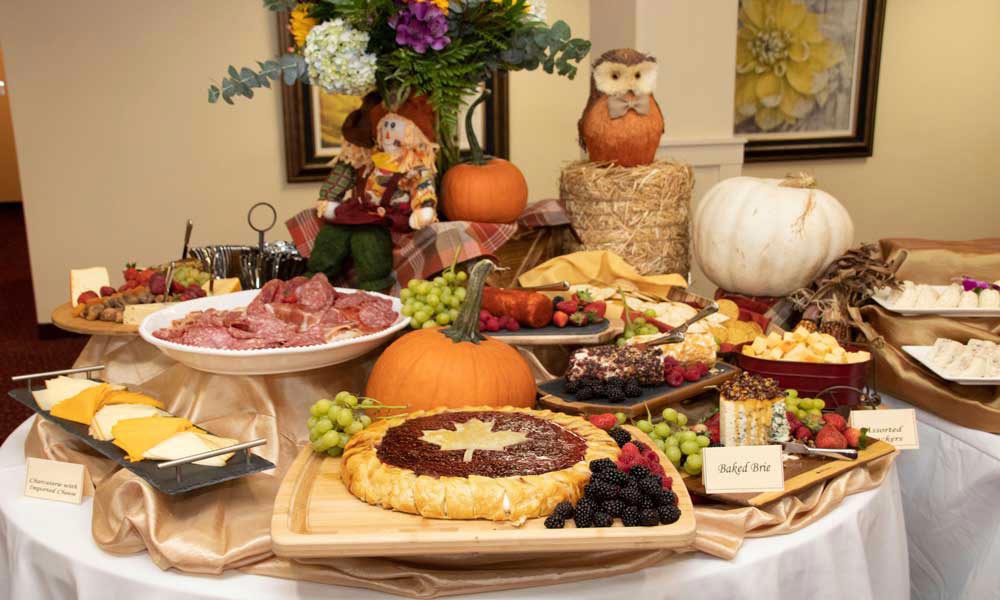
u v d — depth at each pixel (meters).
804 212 2.28
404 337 1.70
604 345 1.88
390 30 1.99
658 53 3.66
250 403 1.67
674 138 3.77
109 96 5.02
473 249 2.15
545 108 5.52
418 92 2.04
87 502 1.54
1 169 11.29
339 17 1.98
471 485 1.20
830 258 2.34
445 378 1.60
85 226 5.17
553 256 2.59
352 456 1.32
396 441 1.37
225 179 5.23
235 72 1.97
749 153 5.40
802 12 5.26
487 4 1.98
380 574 1.24
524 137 5.53
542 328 1.96
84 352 2.02
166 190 5.19
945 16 5.49
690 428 1.64
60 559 1.38
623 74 2.47
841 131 5.51
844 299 2.30
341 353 1.68
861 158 5.62
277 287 1.97
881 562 1.62
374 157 2.12
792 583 1.41
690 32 3.69
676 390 1.74
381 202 2.13
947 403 2.02
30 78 4.94
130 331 1.92
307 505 1.25
